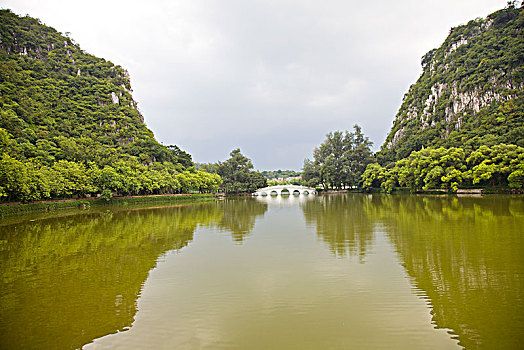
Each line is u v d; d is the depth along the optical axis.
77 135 102.12
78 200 63.91
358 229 32.44
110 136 116.25
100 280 17.70
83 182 64.50
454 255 20.78
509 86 111.00
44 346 10.93
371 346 10.48
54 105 110.19
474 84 119.38
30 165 55.81
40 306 14.25
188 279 17.62
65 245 26.91
